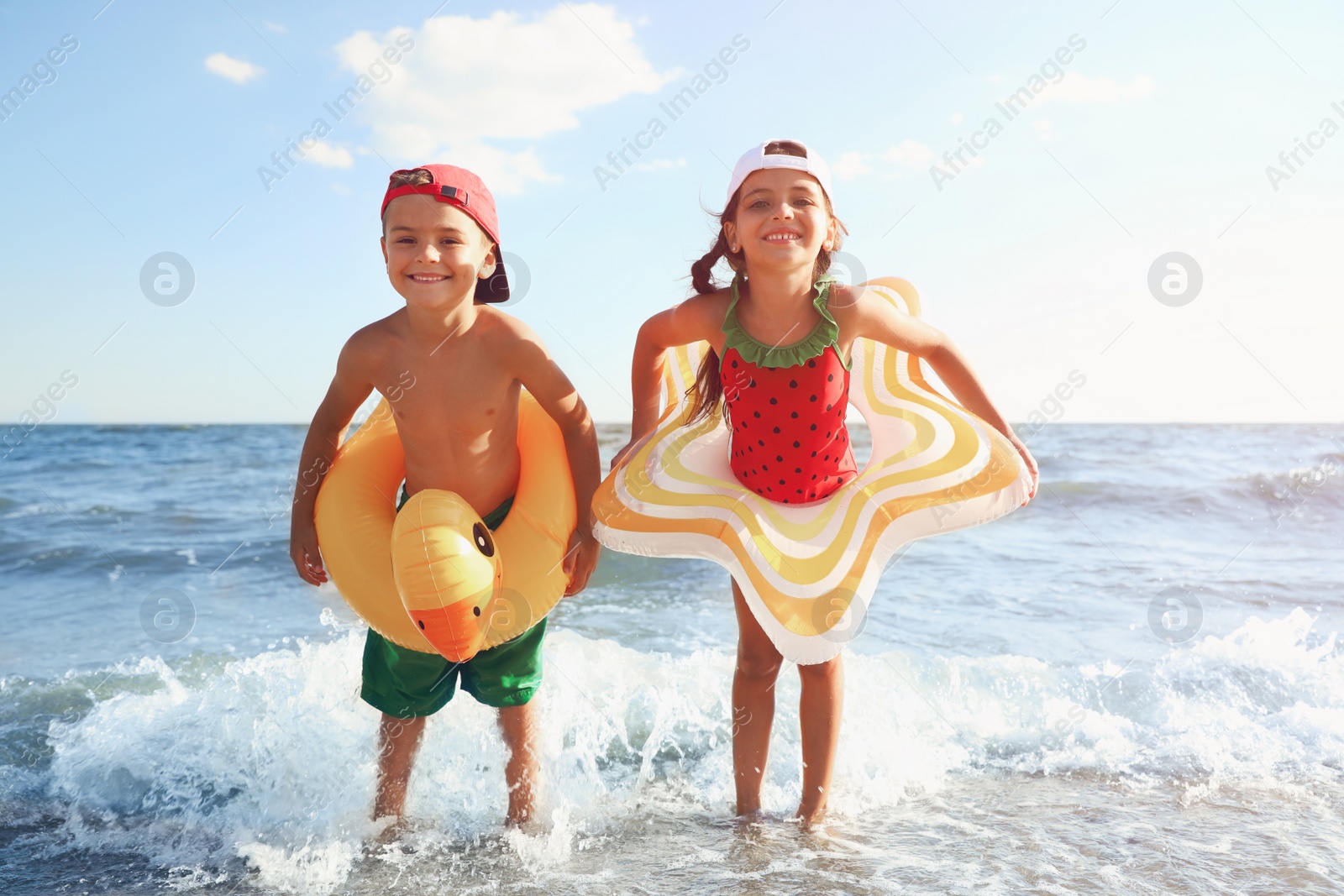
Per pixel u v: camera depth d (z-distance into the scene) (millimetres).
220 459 15828
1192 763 3191
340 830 2736
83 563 7020
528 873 2438
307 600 5848
